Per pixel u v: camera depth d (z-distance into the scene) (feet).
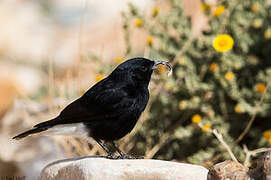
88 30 79.56
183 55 43.37
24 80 67.00
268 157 24.95
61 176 30.45
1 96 57.11
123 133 32.96
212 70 41.37
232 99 42.11
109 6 84.28
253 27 42.80
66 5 87.25
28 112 47.21
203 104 41.78
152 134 43.19
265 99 40.37
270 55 42.34
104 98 31.91
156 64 33.47
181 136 40.86
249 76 42.11
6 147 45.16
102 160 29.32
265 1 42.93
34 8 86.89
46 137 45.62
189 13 63.21
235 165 26.71
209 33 44.21
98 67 42.93
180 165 28.89
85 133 32.65
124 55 44.04
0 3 85.87
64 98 43.47
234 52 42.65
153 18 44.06
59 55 74.18
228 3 43.11
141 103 33.01
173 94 44.19
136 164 28.76
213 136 41.11
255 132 41.24
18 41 79.20
